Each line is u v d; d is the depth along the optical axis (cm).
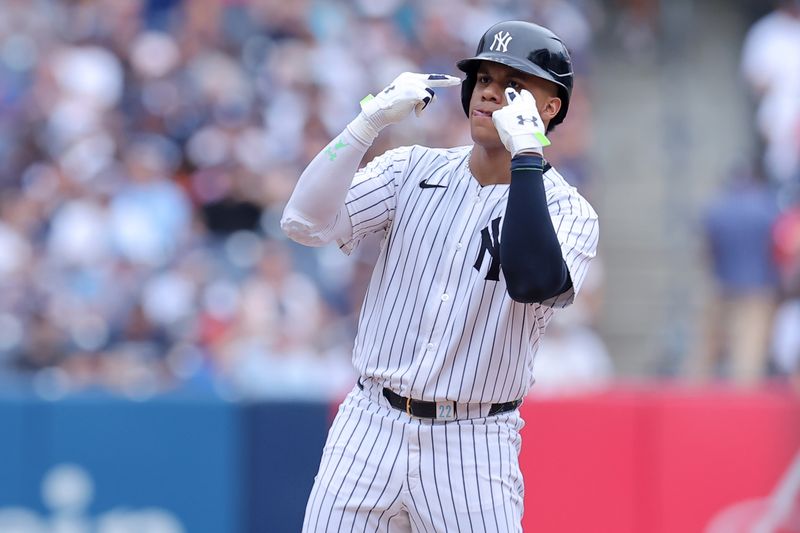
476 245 1195
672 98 4334
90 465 2170
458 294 1193
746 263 3300
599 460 2177
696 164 4256
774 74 4075
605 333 3819
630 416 2189
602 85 4412
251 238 3253
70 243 2983
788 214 3372
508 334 1196
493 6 4153
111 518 2167
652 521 2181
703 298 3519
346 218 1224
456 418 1214
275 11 3756
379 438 1222
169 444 2178
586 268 1200
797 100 3988
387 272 1227
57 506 2159
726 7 4875
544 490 2161
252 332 2809
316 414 2189
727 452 2209
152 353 2817
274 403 2188
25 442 2161
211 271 3062
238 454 2177
